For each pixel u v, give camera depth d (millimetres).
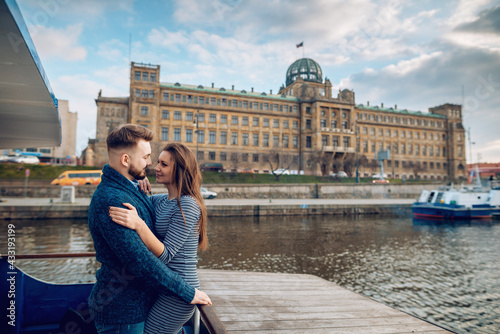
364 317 4250
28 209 20766
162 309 1686
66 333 2799
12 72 2422
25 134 4688
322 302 4832
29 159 41094
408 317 4305
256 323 3885
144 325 1691
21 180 31688
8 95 2982
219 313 4168
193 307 1790
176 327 1742
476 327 6816
